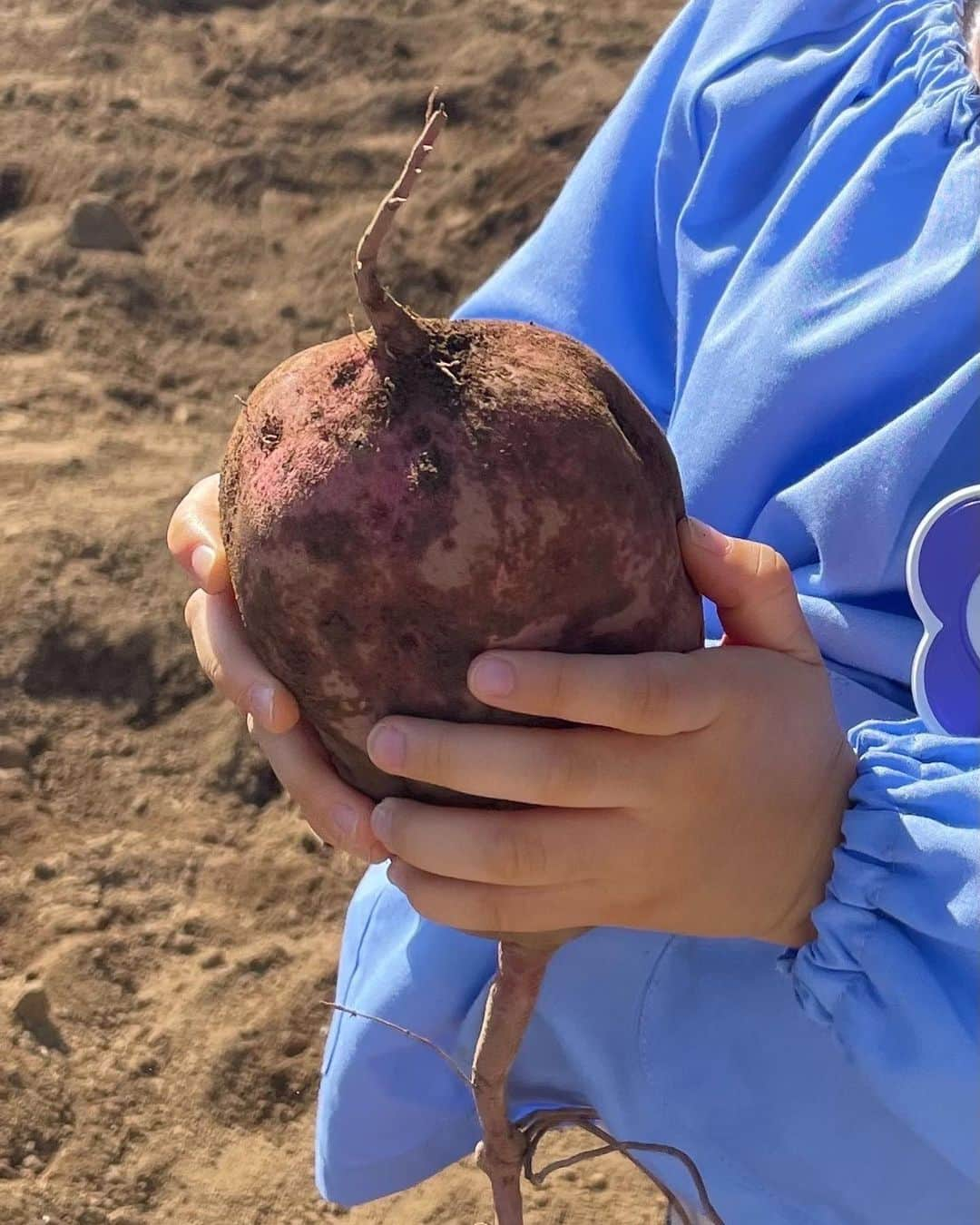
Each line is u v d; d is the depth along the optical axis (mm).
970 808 303
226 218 1307
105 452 1060
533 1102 423
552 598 272
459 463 267
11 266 1223
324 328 1200
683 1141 362
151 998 744
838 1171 339
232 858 819
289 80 1485
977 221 343
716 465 387
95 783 852
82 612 925
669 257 451
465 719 282
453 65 1486
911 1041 301
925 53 378
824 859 314
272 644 290
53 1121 685
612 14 1560
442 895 303
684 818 288
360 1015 389
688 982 361
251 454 285
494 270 1246
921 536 319
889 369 353
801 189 390
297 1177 679
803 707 300
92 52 1500
